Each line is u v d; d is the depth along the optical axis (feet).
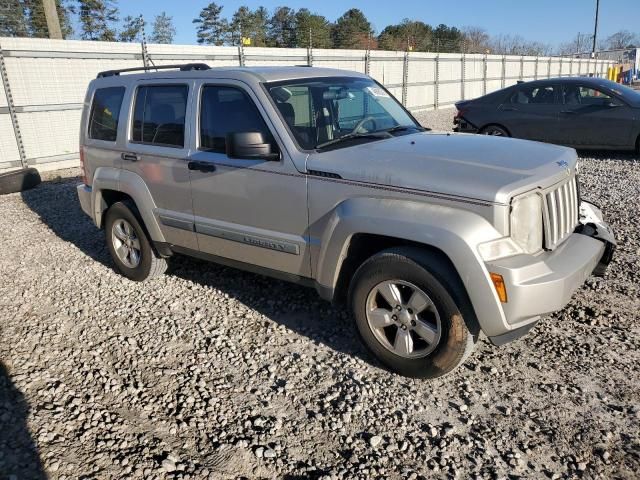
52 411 11.12
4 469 9.48
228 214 14.16
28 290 17.72
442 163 11.20
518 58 101.04
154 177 15.92
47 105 38.83
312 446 9.81
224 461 9.52
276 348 13.24
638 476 8.75
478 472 9.01
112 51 41.70
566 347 12.53
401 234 10.66
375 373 11.98
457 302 10.51
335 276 12.17
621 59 172.96
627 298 14.80
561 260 10.93
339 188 11.75
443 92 81.00
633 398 10.63
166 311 15.60
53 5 48.06
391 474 9.06
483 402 10.78
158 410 11.05
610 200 24.99
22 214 27.96
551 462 9.14
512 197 10.11
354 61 63.26
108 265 19.83
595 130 34.86
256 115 13.29
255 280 17.46
